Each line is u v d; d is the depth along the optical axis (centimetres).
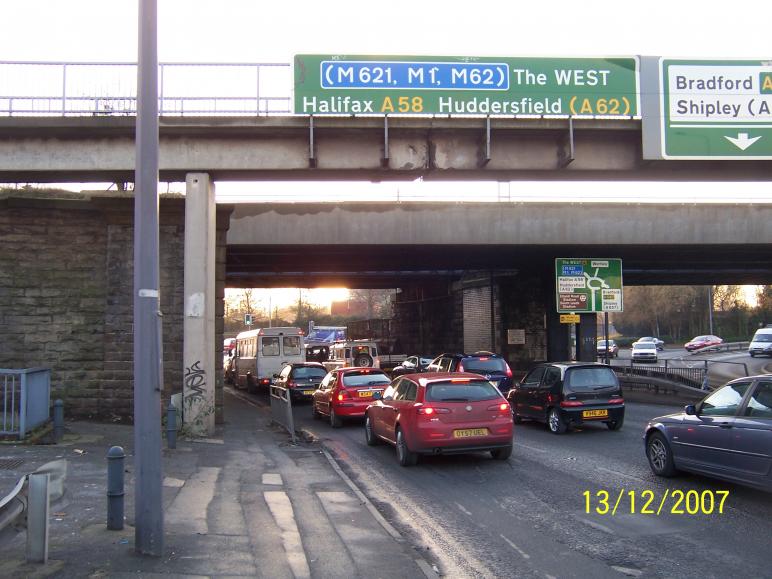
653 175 1709
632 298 8619
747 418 763
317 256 2681
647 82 1582
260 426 1612
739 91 1588
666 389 2370
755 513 721
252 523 660
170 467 976
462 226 2345
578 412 1391
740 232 2394
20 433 1085
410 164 1574
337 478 938
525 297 3180
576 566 557
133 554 531
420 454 1052
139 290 537
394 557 566
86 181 1553
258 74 1500
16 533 500
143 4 552
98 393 1448
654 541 625
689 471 860
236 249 2445
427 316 4100
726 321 7944
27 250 1459
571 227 2378
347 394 1602
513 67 1559
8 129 1420
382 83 1522
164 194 1571
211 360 1444
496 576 536
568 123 1565
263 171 1537
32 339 1446
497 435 1038
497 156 1603
